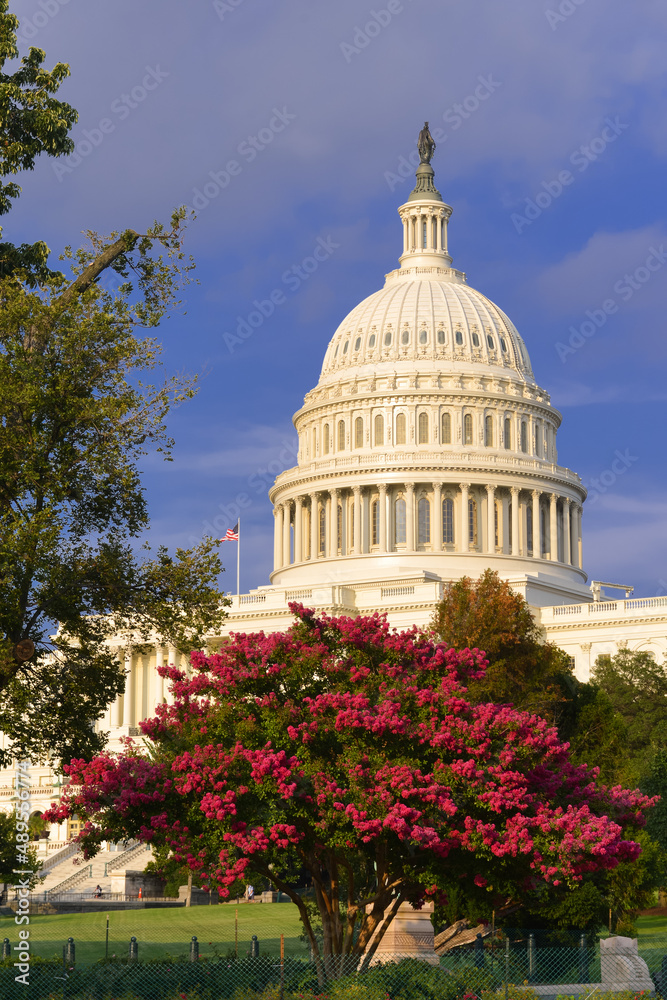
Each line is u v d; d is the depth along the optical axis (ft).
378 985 132.16
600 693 275.39
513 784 136.77
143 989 141.69
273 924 266.36
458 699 143.02
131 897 371.76
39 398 150.61
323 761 139.13
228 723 146.61
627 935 242.37
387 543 564.71
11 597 150.30
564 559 590.14
